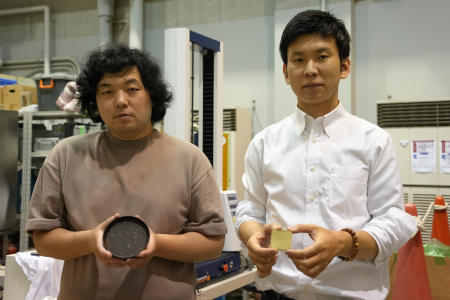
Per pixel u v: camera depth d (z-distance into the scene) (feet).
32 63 18.60
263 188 4.58
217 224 3.94
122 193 3.85
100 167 3.94
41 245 3.86
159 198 3.82
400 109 11.46
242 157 14.07
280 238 3.62
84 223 3.81
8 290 7.34
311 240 4.12
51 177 3.98
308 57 4.06
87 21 17.89
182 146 4.11
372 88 13.78
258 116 15.12
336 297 4.03
